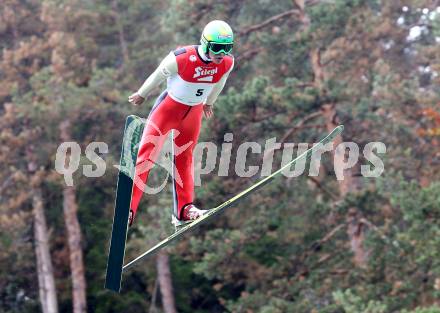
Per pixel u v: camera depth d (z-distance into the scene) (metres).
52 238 72.06
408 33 60.31
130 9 70.75
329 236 51.00
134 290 74.00
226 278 50.12
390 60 61.22
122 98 63.88
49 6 65.56
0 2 67.94
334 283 47.81
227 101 46.62
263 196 52.12
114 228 18.16
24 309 70.75
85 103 61.69
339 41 50.25
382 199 48.78
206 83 18.89
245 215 54.03
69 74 63.47
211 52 18.27
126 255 67.06
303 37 49.47
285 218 53.12
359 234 49.94
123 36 72.56
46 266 66.38
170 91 19.02
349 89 49.22
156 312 69.12
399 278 44.84
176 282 72.56
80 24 68.38
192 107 19.22
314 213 52.03
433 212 39.69
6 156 62.56
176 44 57.59
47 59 67.38
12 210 66.00
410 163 46.56
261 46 52.69
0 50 69.69
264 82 47.62
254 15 59.78
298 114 48.84
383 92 47.41
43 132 64.38
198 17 51.44
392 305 43.44
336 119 50.03
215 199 47.81
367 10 52.94
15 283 70.06
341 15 49.38
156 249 18.89
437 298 43.31
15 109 62.00
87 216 71.94
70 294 71.38
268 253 58.09
